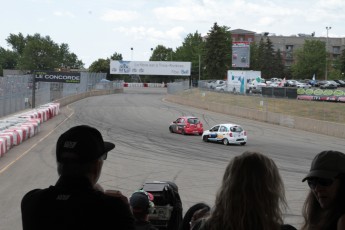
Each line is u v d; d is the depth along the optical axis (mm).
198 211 4098
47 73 57500
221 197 3230
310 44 128625
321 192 3275
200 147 30344
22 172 20594
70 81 57969
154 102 71312
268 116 48438
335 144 33344
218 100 64500
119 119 47469
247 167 3182
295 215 13406
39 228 2875
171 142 32406
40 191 3039
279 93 60500
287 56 166875
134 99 76625
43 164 22672
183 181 18891
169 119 48938
